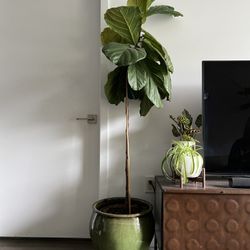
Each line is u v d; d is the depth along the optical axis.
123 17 1.40
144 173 1.81
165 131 1.81
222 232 1.34
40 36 2.01
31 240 2.02
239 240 1.33
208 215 1.34
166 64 1.46
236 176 1.49
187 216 1.34
